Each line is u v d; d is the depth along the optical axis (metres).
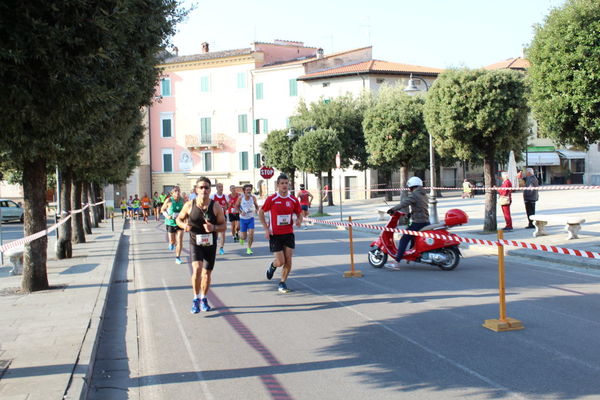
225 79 56.72
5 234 29.41
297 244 18.00
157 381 5.47
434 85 15.76
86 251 17.31
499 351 5.83
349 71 49.38
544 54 10.02
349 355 5.93
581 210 23.00
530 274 10.37
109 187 57.62
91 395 5.21
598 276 9.85
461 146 15.82
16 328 7.19
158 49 10.84
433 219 18.61
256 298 9.17
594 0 9.61
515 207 26.84
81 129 6.71
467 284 9.55
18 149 6.64
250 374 5.51
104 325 7.97
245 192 15.62
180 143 58.59
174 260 15.30
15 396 4.75
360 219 26.92
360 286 9.82
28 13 5.09
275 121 54.22
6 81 5.18
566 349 5.81
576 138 10.46
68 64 5.54
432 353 5.86
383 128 27.95
